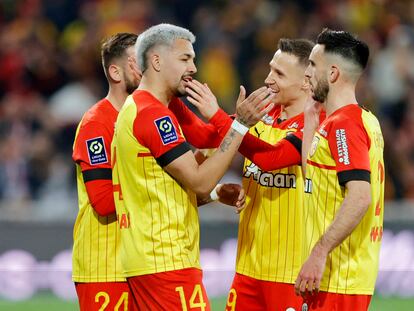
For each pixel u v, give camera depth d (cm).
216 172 1973
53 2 5828
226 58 5531
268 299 2214
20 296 3891
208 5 5772
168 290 1955
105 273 2158
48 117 5038
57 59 5475
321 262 1855
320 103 2073
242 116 1986
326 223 1934
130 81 2175
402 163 4928
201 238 3984
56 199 4747
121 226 2022
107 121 2159
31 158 4803
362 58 1953
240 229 2272
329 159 1927
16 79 5403
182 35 2012
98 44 5431
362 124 1919
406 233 4056
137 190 1975
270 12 5747
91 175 2120
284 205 2191
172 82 2006
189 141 2242
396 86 5506
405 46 5656
